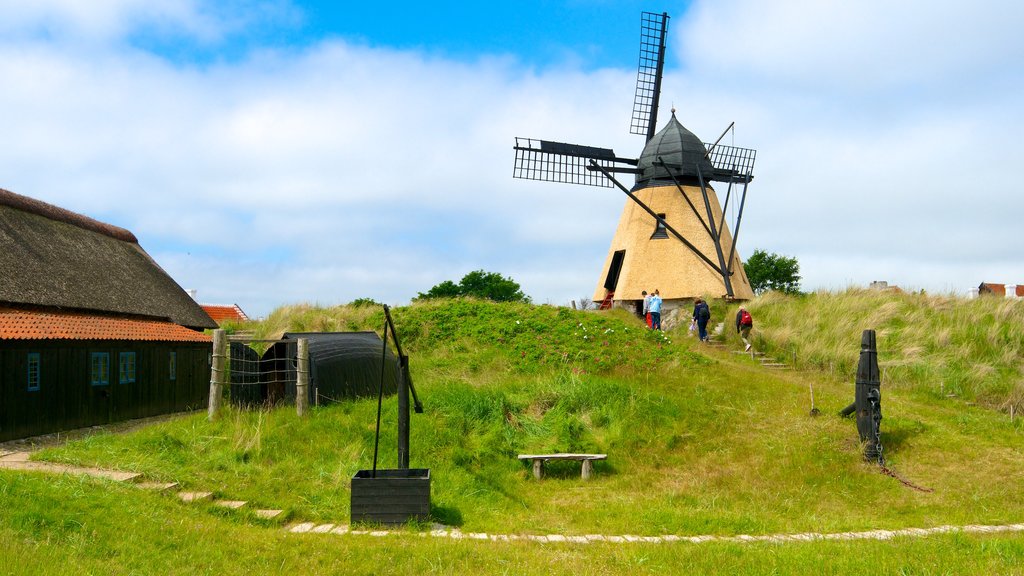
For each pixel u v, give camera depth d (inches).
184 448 446.3
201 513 339.3
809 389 678.5
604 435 569.6
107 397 582.6
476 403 578.9
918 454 527.8
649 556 308.0
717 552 315.0
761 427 579.8
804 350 849.5
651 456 540.1
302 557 292.5
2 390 471.5
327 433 496.1
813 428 566.3
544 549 321.1
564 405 606.9
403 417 408.5
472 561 294.0
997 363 766.5
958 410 658.2
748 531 381.7
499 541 334.0
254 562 280.7
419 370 757.3
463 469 486.0
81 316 613.0
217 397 518.9
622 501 448.8
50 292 644.7
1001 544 326.0
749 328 908.0
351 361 628.7
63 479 339.3
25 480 322.3
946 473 496.4
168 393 677.3
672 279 1241.4
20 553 245.6
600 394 622.2
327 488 412.2
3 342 472.4
